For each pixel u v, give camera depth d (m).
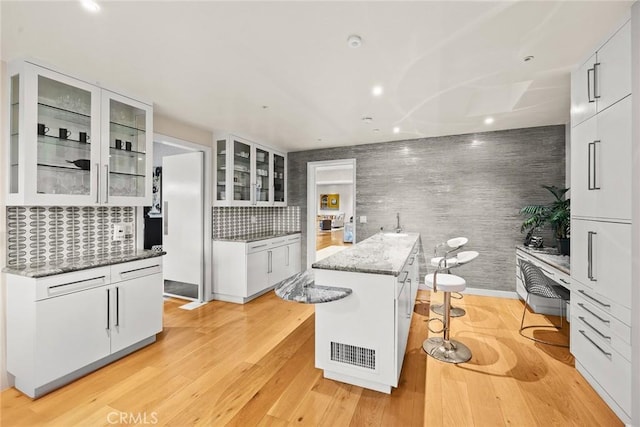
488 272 4.02
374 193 4.61
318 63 2.08
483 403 1.90
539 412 1.81
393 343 1.96
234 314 3.51
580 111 2.08
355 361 2.06
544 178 3.74
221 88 2.51
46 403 1.89
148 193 2.75
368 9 1.51
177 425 1.71
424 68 2.16
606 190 1.81
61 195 2.13
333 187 12.93
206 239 3.98
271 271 4.37
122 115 2.65
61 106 2.21
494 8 1.51
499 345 2.67
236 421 1.75
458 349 2.59
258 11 1.52
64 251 2.38
